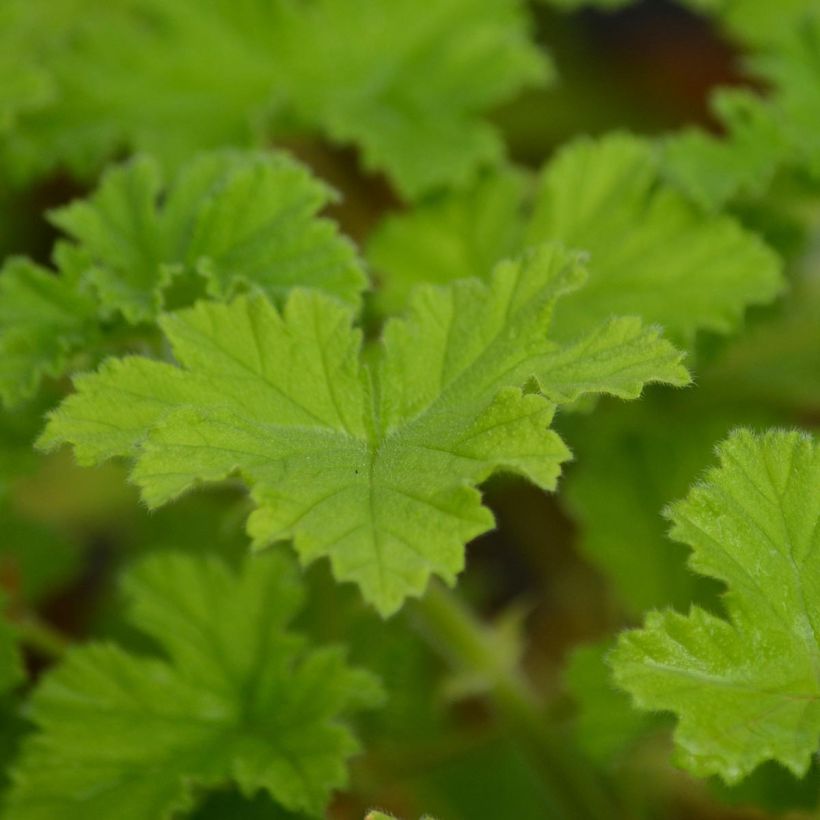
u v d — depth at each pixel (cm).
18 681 41
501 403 36
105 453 36
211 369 37
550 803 45
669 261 42
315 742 40
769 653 36
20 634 41
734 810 45
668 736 43
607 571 44
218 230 39
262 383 37
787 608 36
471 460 36
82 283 39
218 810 40
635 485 44
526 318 37
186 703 40
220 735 40
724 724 35
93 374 37
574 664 41
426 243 44
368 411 37
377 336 43
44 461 44
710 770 35
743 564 36
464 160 45
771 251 42
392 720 44
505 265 37
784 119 44
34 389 39
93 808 40
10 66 45
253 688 41
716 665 36
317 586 45
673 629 36
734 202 44
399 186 45
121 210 40
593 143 43
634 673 36
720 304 42
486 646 43
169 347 39
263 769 39
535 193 45
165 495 35
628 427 45
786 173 44
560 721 43
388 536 35
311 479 36
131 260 40
